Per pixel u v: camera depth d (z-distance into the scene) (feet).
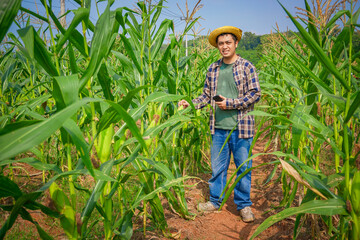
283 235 7.52
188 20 7.95
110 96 5.33
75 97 2.80
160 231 7.54
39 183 9.55
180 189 8.45
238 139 8.73
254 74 8.45
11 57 8.91
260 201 10.45
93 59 3.56
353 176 3.79
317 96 6.82
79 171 3.82
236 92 8.82
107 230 5.22
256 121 22.65
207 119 13.53
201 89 13.69
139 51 6.76
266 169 13.67
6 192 3.40
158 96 4.85
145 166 6.97
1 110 8.14
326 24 4.95
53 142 11.91
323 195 4.04
